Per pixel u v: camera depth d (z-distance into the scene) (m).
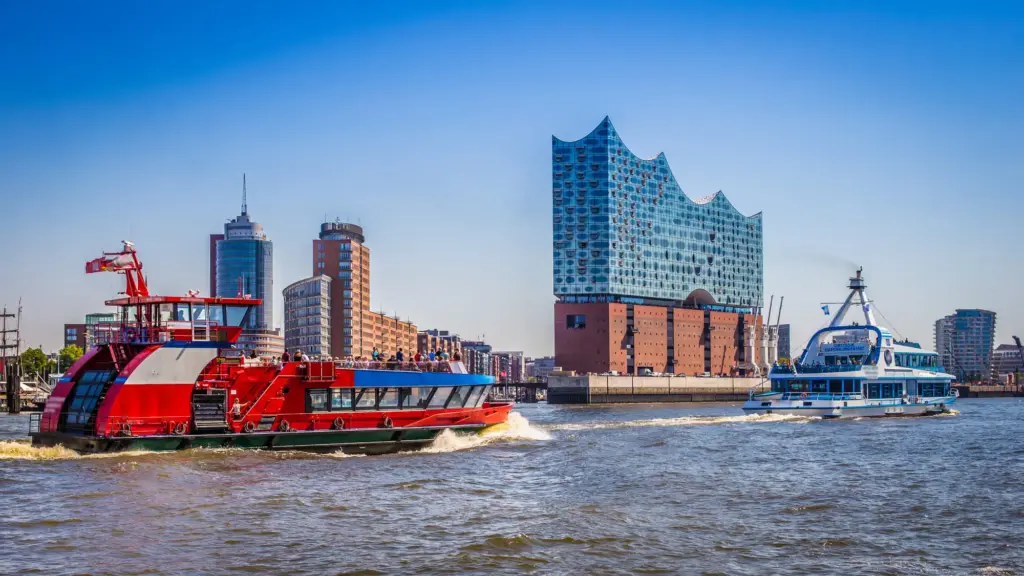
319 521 34.78
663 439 70.75
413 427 56.06
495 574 28.08
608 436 72.75
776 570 28.84
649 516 36.84
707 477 48.16
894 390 102.38
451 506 38.31
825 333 101.69
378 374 55.38
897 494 42.84
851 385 96.62
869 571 28.78
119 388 47.88
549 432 76.12
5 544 30.81
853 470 51.78
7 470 44.16
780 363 109.88
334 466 48.62
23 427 96.38
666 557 30.27
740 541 32.59
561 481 46.00
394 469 48.22
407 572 28.14
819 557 30.45
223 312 50.81
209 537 32.00
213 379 50.34
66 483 41.28
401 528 33.91
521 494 41.72
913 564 29.64
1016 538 33.38
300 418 52.69
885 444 67.81
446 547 31.09
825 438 72.81
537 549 31.03
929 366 108.31
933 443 68.69
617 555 30.44
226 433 50.25
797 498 41.50
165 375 48.88
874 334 100.25
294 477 44.50
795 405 96.50
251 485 41.84
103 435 47.62
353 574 27.83
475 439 60.47
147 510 36.12
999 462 56.06
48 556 29.36
